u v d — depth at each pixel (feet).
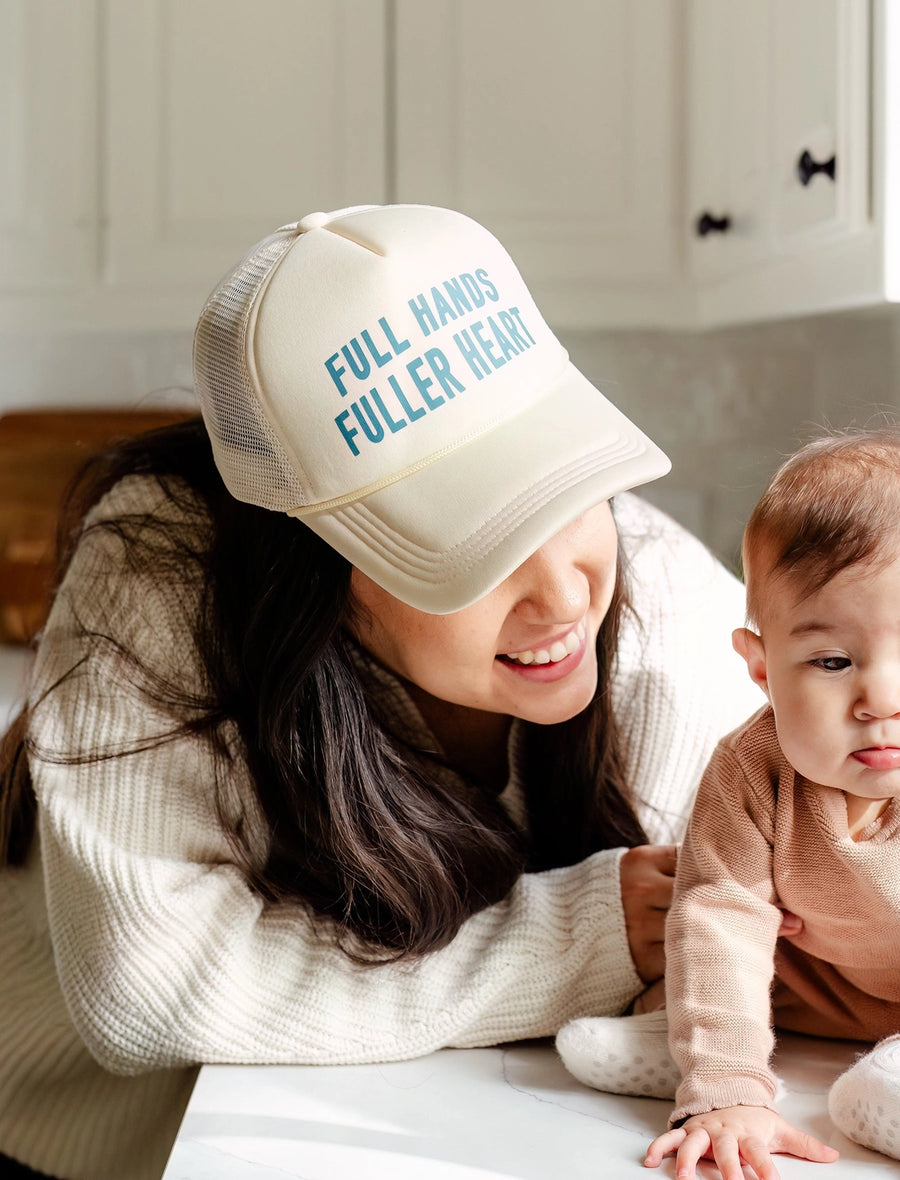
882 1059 2.33
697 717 3.41
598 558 2.77
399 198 6.72
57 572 3.84
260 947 2.94
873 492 2.43
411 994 2.86
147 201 6.89
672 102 6.51
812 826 2.53
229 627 3.15
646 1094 2.58
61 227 6.95
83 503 3.82
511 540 2.51
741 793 2.62
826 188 4.54
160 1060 2.87
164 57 6.82
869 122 4.24
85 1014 2.87
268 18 6.74
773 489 2.61
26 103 6.89
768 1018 2.53
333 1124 2.49
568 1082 2.70
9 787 3.73
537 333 2.87
